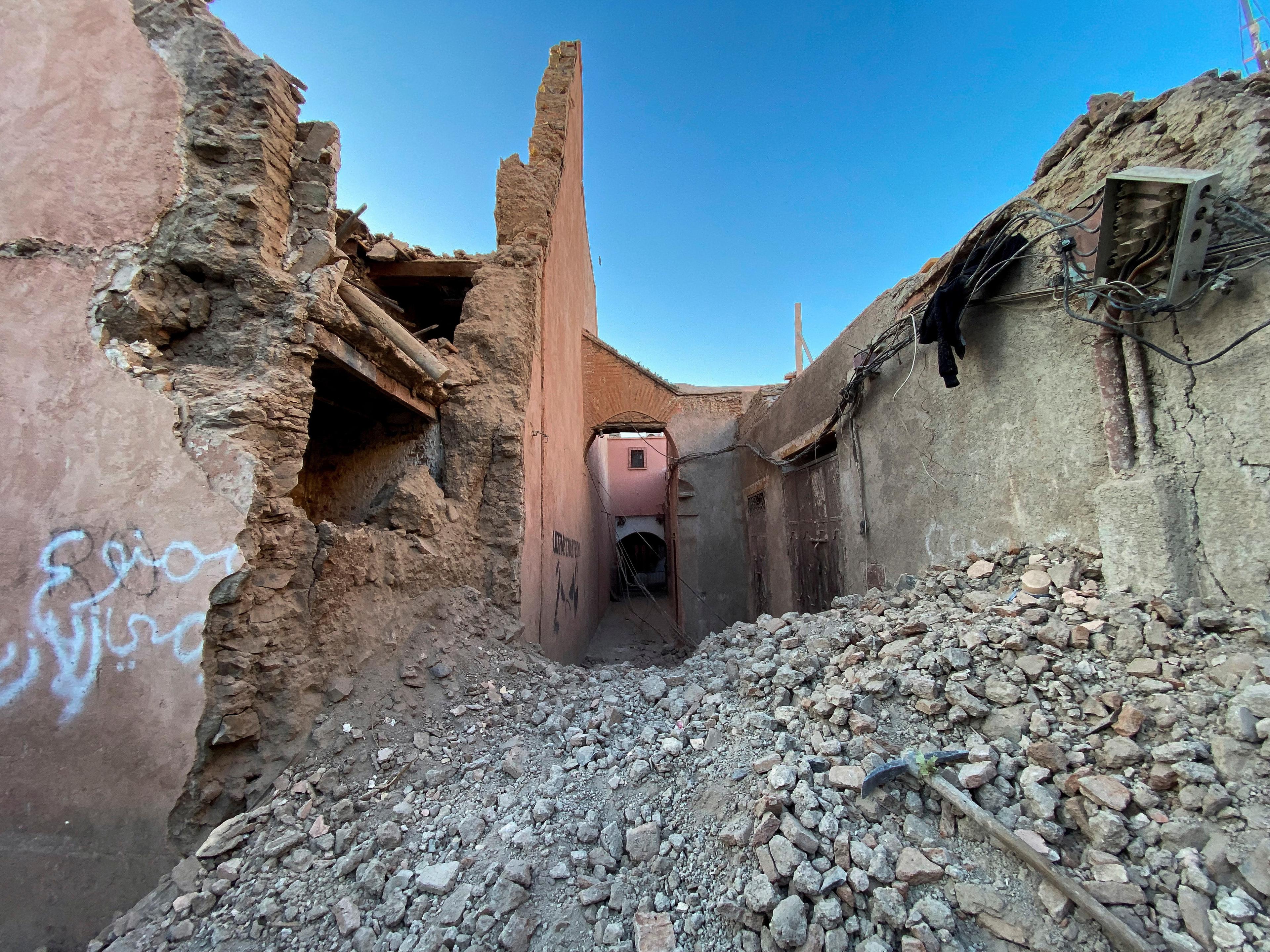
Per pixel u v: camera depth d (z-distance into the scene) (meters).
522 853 2.17
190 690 2.48
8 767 2.49
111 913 2.29
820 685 2.85
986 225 3.35
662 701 3.30
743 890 1.88
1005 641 2.48
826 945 1.65
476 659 3.86
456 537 4.42
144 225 2.98
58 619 2.59
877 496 4.97
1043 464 3.07
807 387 6.88
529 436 5.33
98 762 2.48
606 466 20.02
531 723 3.25
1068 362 2.93
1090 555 2.79
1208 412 2.33
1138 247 2.37
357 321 3.38
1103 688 2.17
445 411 4.77
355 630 3.24
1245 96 2.18
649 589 23.62
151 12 3.21
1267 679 1.88
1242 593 2.19
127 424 2.72
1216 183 2.06
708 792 2.33
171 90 3.12
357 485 4.45
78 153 3.04
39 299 2.87
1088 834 1.79
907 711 2.46
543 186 6.73
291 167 3.42
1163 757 1.82
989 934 1.65
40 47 3.15
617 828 2.24
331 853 2.27
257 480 2.66
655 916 1.85
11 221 2.96
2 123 3.06
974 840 1.90
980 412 3.56
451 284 5.97
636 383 11.40
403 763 2.82
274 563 2.80
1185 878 1.57
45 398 2.77
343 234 4.88
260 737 2.68
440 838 2.32
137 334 2.87
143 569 2.59
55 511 2.67
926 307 3.88
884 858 1.85
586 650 9.82
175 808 2.42
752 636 3.89
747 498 10.52
